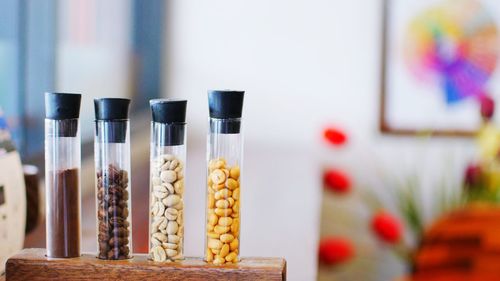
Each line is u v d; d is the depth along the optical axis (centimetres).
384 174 357
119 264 102
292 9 358
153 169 105
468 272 290
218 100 103
